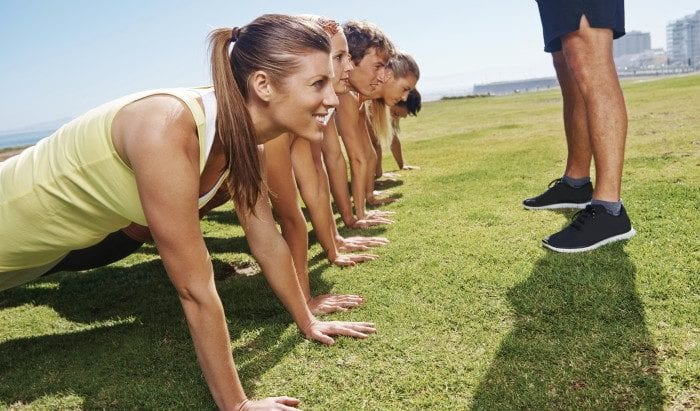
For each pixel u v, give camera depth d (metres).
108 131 1.71
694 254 2.60
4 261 2.10
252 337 2.37
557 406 1.66
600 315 2.16
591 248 2.85
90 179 1.81
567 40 2.97
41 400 2.04
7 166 2.07
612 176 2.87
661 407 1.59
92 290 3.29
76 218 1.97
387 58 3.74
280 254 2.21
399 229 3.74
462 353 2.03
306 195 3.03
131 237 2.79
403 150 8.35
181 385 2.04
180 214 1.59
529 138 7.77
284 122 1.66
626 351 1.89
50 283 3.51
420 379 1.89
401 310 2.45
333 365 2.06
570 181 3.73
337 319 2.46
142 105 1.63
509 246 3.07
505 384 1.79
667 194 3.61
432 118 16.41
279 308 2.64
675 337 1.93
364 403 1.80
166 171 1.55
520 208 3.89
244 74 1.61
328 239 3.15
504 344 2.04
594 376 1.77
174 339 2.45
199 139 1.63
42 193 1.91
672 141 5.68
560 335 2.06
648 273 2.46
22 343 2.60
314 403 1.84
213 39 1.63
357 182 4.04
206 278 1.67
